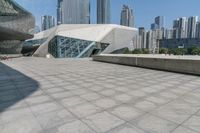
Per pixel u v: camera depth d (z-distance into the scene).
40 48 55.56
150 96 5.38
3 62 21.44
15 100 4.98
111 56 18.61
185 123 3.46
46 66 15.38
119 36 56.66
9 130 3.18
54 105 4.55
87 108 4.32
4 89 6.33
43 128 3.26
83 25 52.22
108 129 3.22
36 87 6.67
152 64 12.59
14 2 45.88
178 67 10.55
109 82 7.64
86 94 5.64
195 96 5.36
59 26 49.09
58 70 12.17
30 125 3.38
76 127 3.30
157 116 3.81
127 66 14.95
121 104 4.62
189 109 4.23
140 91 6.01
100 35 52.47
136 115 3.88
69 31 49.53
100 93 5.76
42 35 62.97
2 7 39.94
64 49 47.91
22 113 4.00
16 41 61.06
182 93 5.72
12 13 44.31
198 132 3.10
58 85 7.04
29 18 55.00
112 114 3.93
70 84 7.23
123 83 7.41
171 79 8.32
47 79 8.45
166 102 4.78
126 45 59.78
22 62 21.42
